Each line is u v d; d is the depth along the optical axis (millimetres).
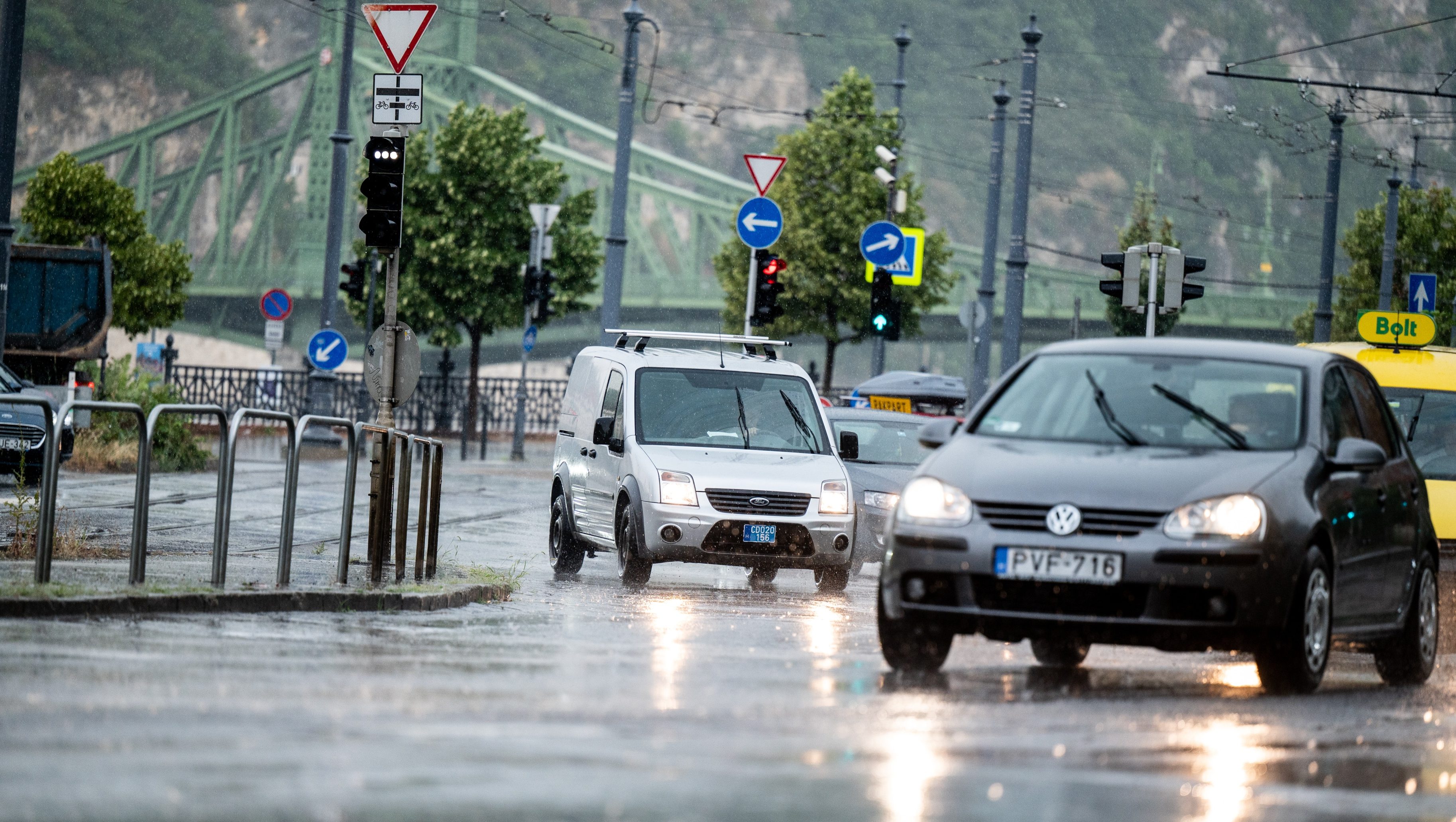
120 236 134125
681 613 38875
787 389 52594
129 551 44719
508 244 169750
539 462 126500
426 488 41875
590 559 62156
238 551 49625
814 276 162375
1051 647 29828
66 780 15250
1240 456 27547
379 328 50281
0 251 71250
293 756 16859
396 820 14070
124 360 98875
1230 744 20531
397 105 50344
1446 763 20047
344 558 37969
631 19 111500
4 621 28203
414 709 20453
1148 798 16547
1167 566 25531
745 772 16938
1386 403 33938
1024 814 15359
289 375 161375
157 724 18453
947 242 169375
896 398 95938
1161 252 66750
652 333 54156
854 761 17859
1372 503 29781
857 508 56750
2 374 71688
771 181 87188
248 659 24953
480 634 31266
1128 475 26547
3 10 70062
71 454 76812
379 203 50125
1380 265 198375
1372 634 29719
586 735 18906
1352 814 16453
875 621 38938
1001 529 26172
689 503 48000
